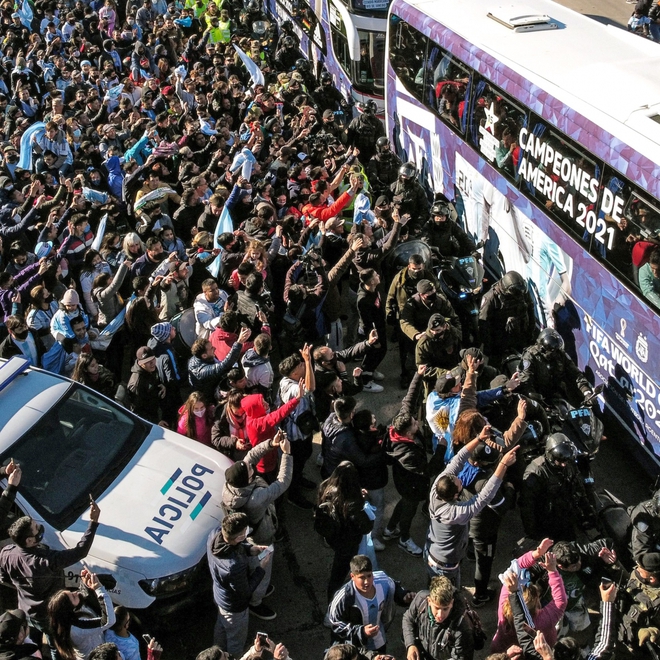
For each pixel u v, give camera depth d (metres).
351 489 6.77
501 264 11.64
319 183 11.50
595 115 9.02
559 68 10.31
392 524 8.12
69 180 12.27
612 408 9.30
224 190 11.55
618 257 8.71
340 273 9.72
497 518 6.98
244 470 6.66
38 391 7.82
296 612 7.61
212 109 16.14
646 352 8.46
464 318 10.68
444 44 12.51
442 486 6.50
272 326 10.75
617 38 11.07
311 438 8.30
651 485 8.83
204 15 21.88
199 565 6.90
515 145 10.66
